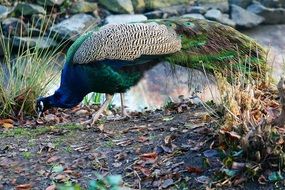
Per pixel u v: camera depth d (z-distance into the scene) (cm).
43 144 815
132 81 909
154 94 1274
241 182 657
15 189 712
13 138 854
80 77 910
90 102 1138
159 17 1454
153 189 680
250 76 862
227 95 733
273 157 659
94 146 792
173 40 899
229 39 916
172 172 694
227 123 697
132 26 897
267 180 653
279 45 1452
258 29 1494
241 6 1516
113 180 603
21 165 761
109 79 894
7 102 984
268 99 792
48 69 1135
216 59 908
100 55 885
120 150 767
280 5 1519
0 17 1352
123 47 884
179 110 908
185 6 1486
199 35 910
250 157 664
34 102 988
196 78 1007
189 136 754
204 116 791
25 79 1014
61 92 935
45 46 1303
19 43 1280
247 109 710
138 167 717
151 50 891
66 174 727
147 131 813
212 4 1498
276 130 664
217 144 714
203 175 679
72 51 910
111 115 970
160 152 737
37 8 1372
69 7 1407
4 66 1254
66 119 982
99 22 1398
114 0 1434
